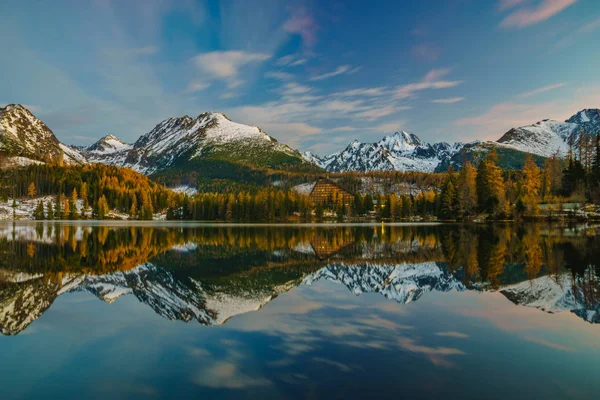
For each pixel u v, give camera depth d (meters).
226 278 32.72
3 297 25.23
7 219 180.12
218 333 17.20
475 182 124.44
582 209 105.94
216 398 11.11
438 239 64.25
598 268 32.00
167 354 14.72
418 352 14.43
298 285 29.02
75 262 42.56
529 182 120.81
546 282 26.91
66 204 189.25
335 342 15.66
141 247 58.38
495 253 43.22
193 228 116.00
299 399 10.96
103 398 11.27
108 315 20.67
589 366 13.03
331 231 99.25
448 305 21.42
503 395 11.04
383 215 185.25
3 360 14.37
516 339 15.73
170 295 25.83
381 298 23.70
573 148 143.75
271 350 14.91
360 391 11.38
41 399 11.31
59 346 15.83
